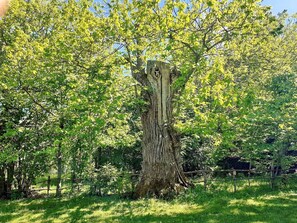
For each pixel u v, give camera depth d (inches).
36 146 577.9
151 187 492.7
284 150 560.1
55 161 617.9
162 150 503.2
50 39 563.5
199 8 468.1
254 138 578.2
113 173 553.3
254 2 428.5
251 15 440.1
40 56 486.9
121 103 450.6
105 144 584.7
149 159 507.2
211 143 694.5
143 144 523.5
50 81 462.0
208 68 468.1
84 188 561.3
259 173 656.4
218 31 482.3
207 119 443.5
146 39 507.2
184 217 347.3
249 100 421.1
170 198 467.8
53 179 678.5
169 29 447.5
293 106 529.7
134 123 721.6
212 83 476.4
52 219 366.9
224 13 450.3
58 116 521.3
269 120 526.9
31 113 600.7
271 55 642.8
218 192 494.9
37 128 566.9
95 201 482.3
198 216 348.8
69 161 604.4
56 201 500.7
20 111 604.4
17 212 417.7
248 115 459.2
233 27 455.2
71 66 479.2
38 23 637.9
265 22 483.5
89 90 424.5
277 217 329.1
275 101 525.0
